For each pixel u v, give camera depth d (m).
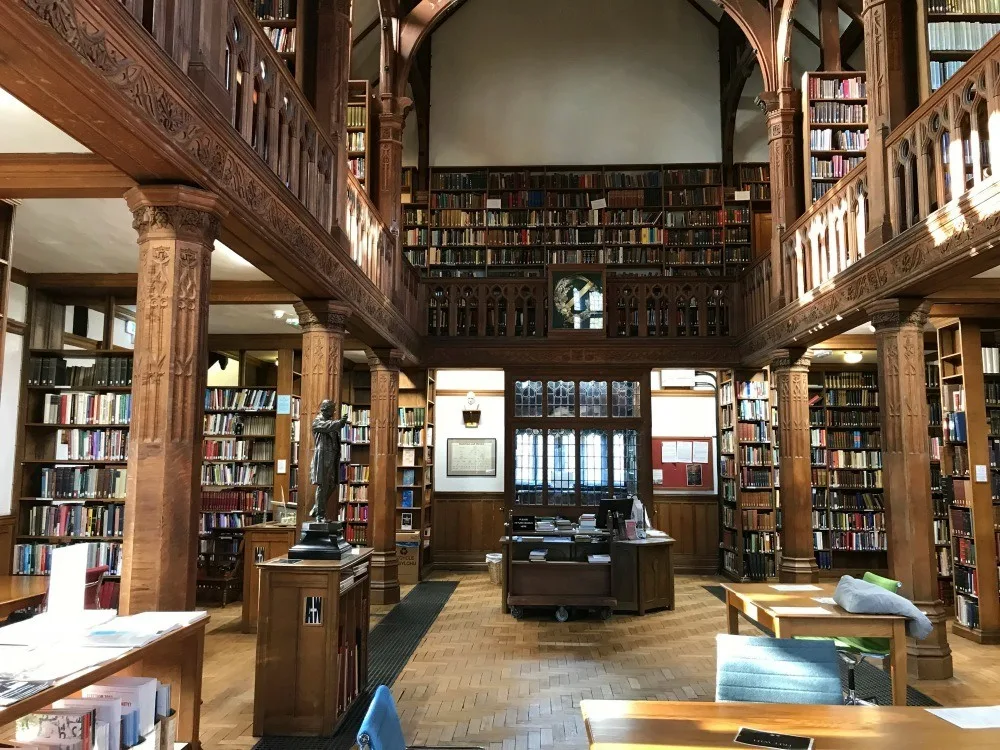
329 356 6.19
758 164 13.33
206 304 3.68
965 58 6.20
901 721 2.56
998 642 6.95
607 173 13.33
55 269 7.04
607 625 7.73
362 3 11.03
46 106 2.74
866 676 5.91
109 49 2.70
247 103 4.18
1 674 2.38
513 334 10.86
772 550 10.53
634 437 10.68
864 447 10.82
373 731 2.17
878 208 6.11
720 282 10.87
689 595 9.60
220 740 4.44
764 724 2.53
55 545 7.04
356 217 7.00
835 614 4.36
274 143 4.64
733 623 5.25
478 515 12.15
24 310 7.12
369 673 5.88
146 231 3.58
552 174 13.38
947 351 7.81
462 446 12.48
